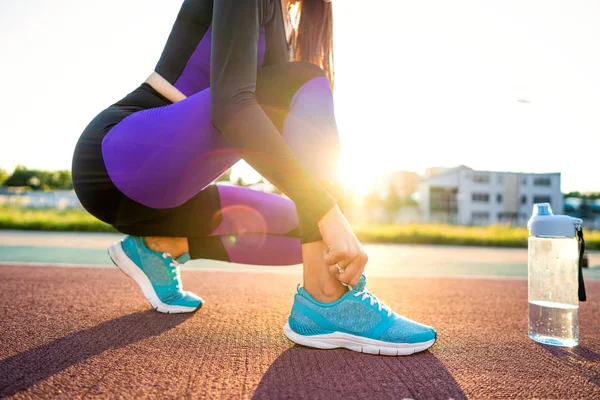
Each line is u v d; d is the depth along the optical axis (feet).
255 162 3.01
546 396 2.73
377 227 52.03
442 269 14.34
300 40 4.49
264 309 5.29
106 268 9.05
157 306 4.87
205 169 3.65
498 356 3.59
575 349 3.85
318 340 3.55
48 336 3.79
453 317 5.26
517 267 15.64
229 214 4.60
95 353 3.34
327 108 3.46
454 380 2.96
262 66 3.77
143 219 4.14
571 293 4.52
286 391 2.66
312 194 2.98
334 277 3.50
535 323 4.25
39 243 20.36
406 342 3.49
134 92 4.04
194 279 8.24
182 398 2.52
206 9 3.87
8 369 2.94
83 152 3.63
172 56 3.97
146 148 3.43
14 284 6.71
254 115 2.90
